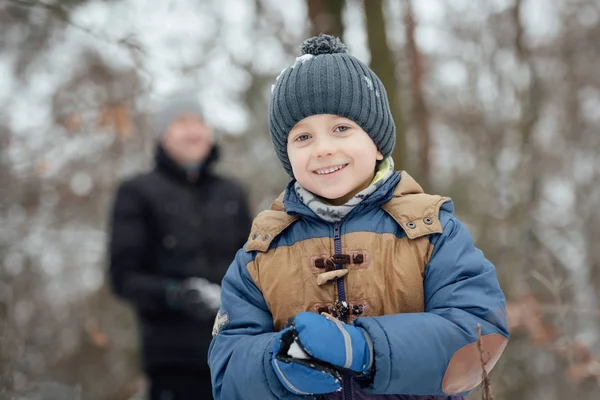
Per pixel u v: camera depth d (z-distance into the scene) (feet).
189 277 9.61
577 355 11.96
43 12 14.82
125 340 15.79
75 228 16.87
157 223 9.75
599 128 19.80
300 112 5.35
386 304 5.01
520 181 16.57
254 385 4.78
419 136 14.16
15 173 15.08
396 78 11.14
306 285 5.17
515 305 12.59
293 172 5.59
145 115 17.11
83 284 16.60
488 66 18.63
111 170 17.19
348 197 5.47
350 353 4.39
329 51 5.69
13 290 13.43
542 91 17.58
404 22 13.60
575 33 19.43
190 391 9.38
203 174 10.13
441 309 4.88
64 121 15.99
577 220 17.85
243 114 18.28
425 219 5.16
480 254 5.19
